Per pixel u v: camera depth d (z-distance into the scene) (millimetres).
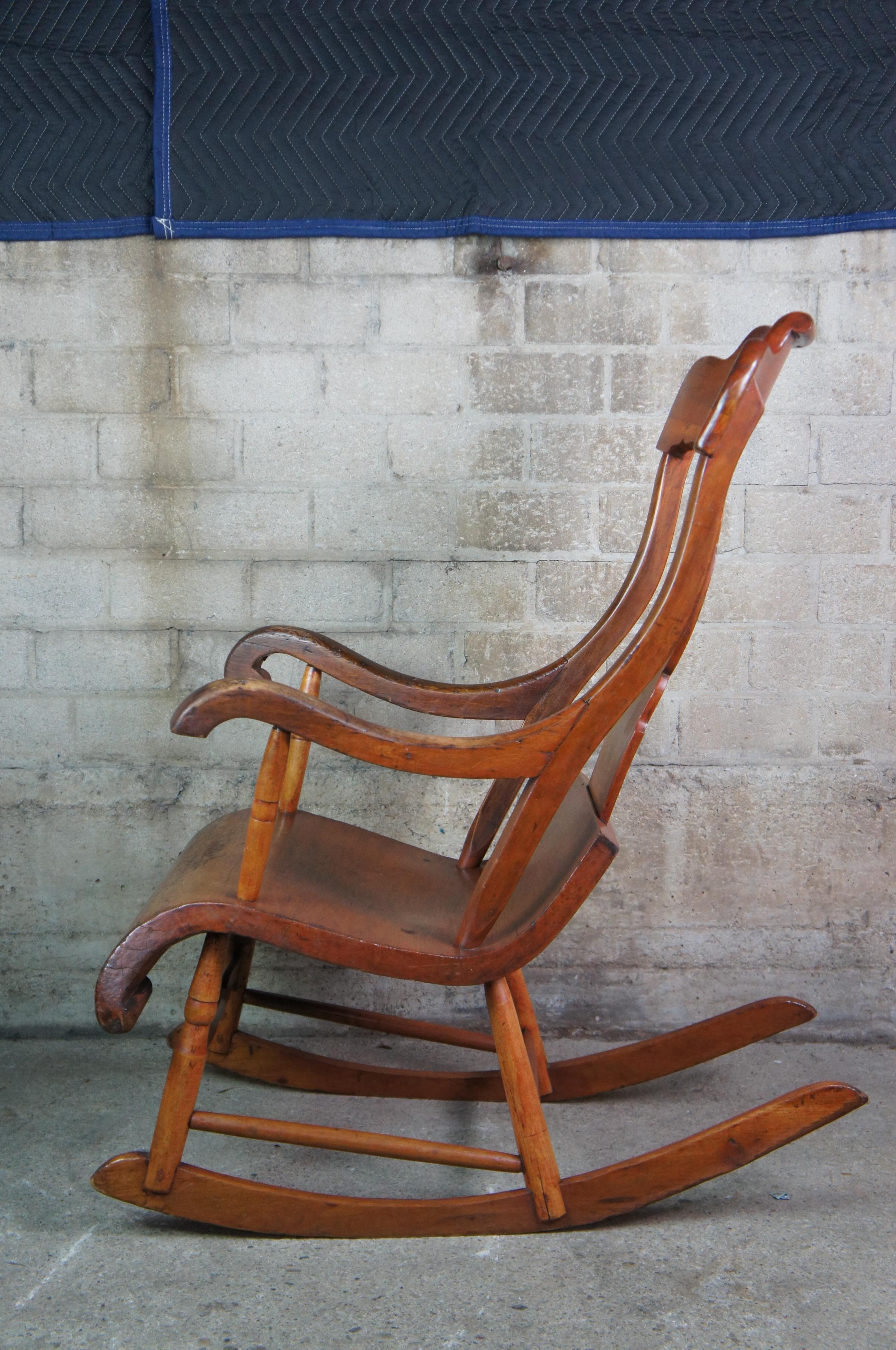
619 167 1792
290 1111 1645
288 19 1759
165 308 1825
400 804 1914
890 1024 1945
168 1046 1879
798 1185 1463
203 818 1909
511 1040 1298
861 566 1882
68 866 1911
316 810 1913
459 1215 1320
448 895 1478
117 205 1794
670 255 1824
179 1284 1236
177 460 1854
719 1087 1762
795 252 1822
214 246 1815
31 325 1822
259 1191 1296
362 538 1871
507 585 1881
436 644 1891
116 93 1776
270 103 1774
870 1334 1158
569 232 1800
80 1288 1227
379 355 1838
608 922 1939
